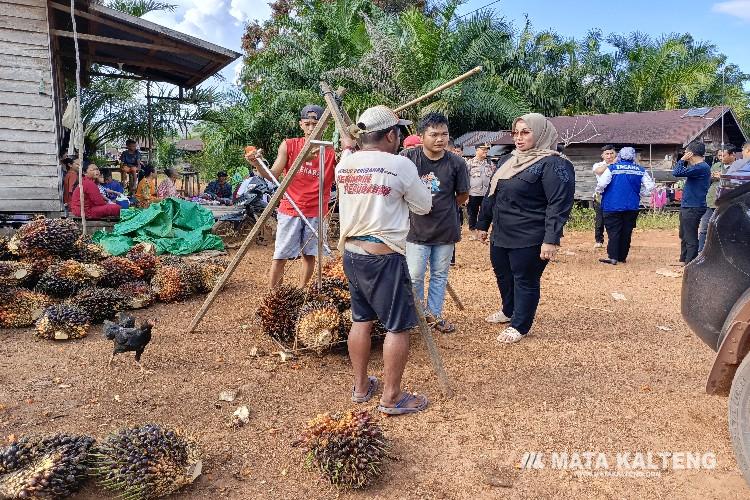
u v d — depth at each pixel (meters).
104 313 5.91
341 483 3.17
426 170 5.41
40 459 3.10
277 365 4.90
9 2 9.48
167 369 4.76
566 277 8.69
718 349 3.52
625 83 27.08
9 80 9.59
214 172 26.66
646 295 7.58
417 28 19.12
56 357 4.96
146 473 3.03
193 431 3.79
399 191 3.76
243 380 4.59
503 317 6.16
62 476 3.04
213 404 4.18
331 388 4.48
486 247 11.34
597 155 19.42
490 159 17.89
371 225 3.76
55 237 6.41
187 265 7.19
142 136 17.34
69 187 10.98
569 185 5.06
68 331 5.38
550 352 5.32
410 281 3.92
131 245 8.73
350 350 4.14
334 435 3.23
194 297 7.00
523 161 5.21
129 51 13.20
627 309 6.85
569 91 26.59
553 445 3.70
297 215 6.14
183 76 15.30
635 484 3.29
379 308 3.88
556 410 4.17
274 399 4.29
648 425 3.96
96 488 3.19
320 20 22.12
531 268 5.36
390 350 3.90
